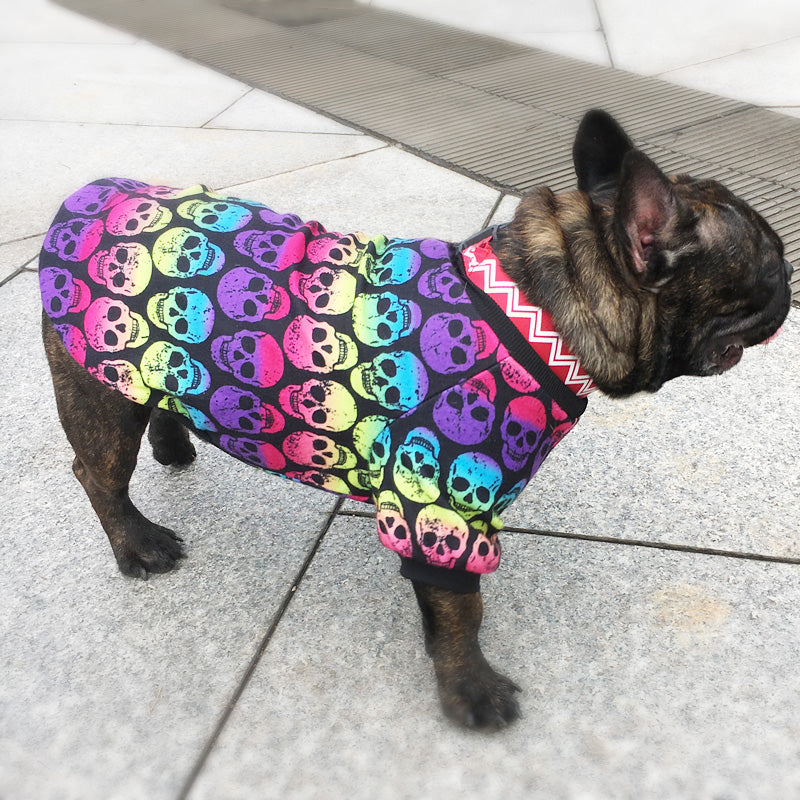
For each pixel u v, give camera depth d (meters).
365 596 0.72
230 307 0.56
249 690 0.64
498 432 0.53
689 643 0.66
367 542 0.78
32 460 0.88
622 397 0.60
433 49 2.00
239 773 0.58
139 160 1.48
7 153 1.53
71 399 0.64
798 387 0.92
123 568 0.74
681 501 0.79
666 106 1.59
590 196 0.60
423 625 0.64
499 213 1.23
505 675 0.64
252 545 0.78
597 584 0.72
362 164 1.41
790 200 1.21
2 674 0.66
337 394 0.54
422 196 1.30
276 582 0.74
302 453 0.58
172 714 0.62
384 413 0.54
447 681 0.62
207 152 1.49
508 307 0.54
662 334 0.57
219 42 2.12
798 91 1.64
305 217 1.25
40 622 0.70
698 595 0.70
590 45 1.98
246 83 1.81
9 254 1.22
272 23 2.27
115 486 0.69
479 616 0.61
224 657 0.67
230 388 0.56
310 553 0.77
